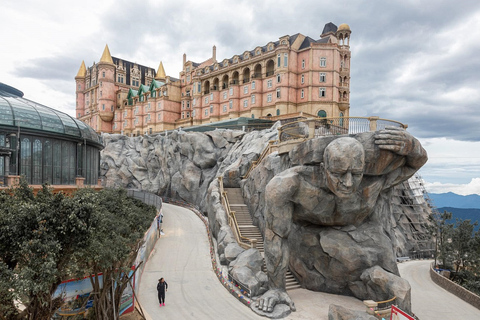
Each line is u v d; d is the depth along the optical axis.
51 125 27.59
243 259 21.94
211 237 31.81
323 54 58.69
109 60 100.50
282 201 18.77
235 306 17.91
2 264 7.84
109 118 99.12
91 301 13.34
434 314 20.56
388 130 17.12
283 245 19.16
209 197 35.97
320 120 21.23
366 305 16.52
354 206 18.59
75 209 9.23
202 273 22.91
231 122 58.16
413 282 27.92
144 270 22.95
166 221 40.97
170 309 17.16
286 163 23.50
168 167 63.22
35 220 8.62
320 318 16.66
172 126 85.12
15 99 28.80
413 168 18.94
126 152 74.38
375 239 19.38
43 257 8.60
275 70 61.56
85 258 10.61
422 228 42.94
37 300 9.18
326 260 20.17
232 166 39.50
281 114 59.22
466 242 31.77
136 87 108.75
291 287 21.25
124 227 15.27
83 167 30.59
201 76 78.31
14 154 24.77
